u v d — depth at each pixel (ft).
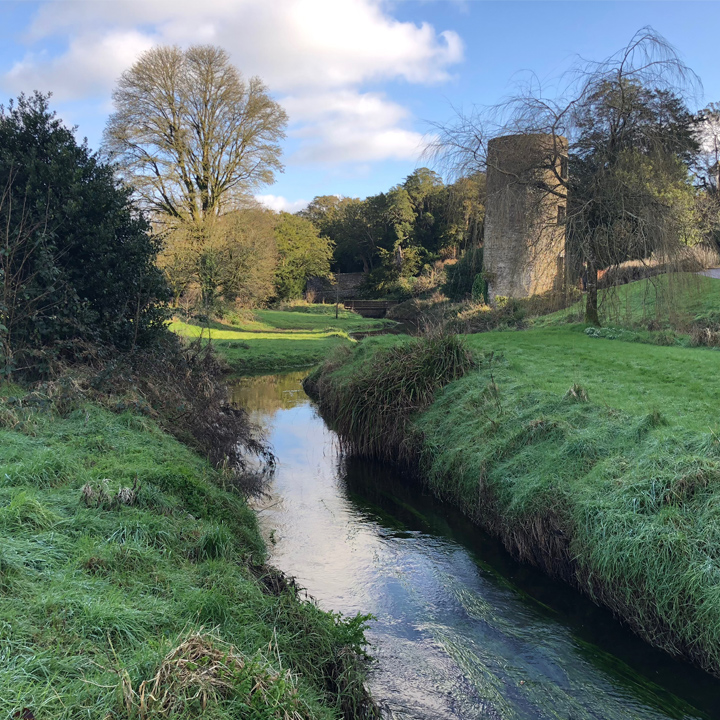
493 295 85.51
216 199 110.42
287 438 37.65
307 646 11.60
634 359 36.86
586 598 17.31
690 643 13.94
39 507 12.44
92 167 32.01
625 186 48.37
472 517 23.47
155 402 26.76
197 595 10.91
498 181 56.44
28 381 25.45
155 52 98.12
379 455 32.09
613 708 12.85
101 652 8.49
